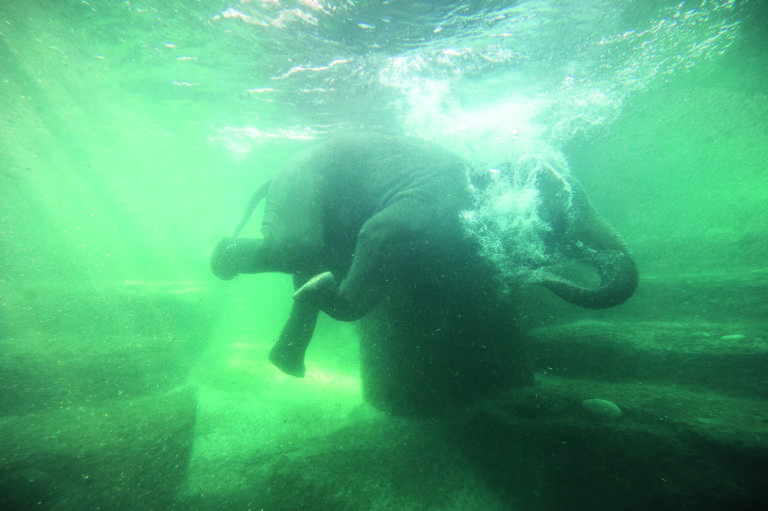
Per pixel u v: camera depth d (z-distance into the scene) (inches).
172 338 166.6
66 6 174.9
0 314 159.5
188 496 75.5
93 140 424.8
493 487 75.9
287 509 71.5
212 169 527.8
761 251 159.6
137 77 242.4
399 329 105.0
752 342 92.9
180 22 177.9
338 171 102.4
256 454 90.2
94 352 136.6
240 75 223.3
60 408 104.0
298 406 117.1
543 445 78.6
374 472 80.3
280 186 103.3
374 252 89.5
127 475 78.9
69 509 69.3
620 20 166.1
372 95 231.5
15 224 543.5
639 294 141.9
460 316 103.0
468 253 101.2
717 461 61.2
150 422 98.4
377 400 109.5
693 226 207.9
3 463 76.0
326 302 83.4
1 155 494.3
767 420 67.1
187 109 291.3
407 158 104.0
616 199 274.5
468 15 155.3
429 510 71.0
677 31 178.4
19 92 288.2
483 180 106.2
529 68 199.6
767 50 201.6
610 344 108.3
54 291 186.7
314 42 180.1
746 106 226.4
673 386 89.3
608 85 226.7
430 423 97.7
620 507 64.7
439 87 217.3
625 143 274.2
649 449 67.7
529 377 105.1
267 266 99.3
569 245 103.7
